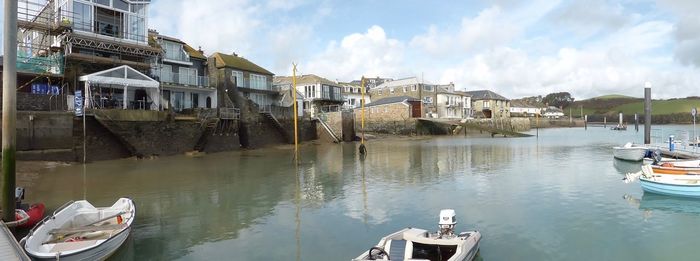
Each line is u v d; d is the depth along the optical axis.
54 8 37.88
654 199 18.92
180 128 38.50
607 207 17.53
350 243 13.33
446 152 43.50
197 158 36.66
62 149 29.98
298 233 14.41
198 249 12.83
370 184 23.81
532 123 134.62
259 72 58.44
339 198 19.95
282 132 53.19
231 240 13.69
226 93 49.19
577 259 11.80
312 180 25.25
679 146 34.84
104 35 37.19
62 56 33.72
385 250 10.29
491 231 14.38
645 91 39.47
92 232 11.66
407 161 35.34
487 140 65.00
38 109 29.97
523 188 22.06
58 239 11.12
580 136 78.88
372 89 104.69
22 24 33.19
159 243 13.39
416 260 9.56
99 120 31.97
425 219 16.03
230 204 18.78
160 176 26.42
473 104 122.50
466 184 23.50
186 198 20.00
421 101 85.12
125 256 12.16
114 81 34.41
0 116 26.59
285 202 19.16
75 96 30.19
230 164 32.84
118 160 33.50
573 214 16.48
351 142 60.28
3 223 11.93
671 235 13.81
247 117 47.44
